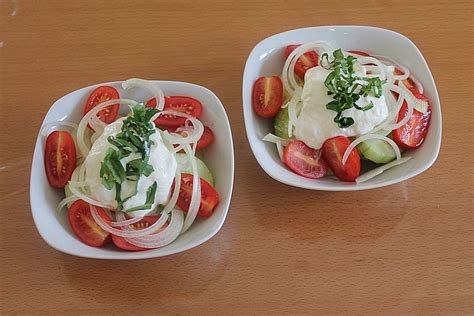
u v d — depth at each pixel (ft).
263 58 1.78
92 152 1.55
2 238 1.63
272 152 1.68
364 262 1.59
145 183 1.51
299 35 1.80
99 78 1.87
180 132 1.66
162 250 1.48
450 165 1.73
